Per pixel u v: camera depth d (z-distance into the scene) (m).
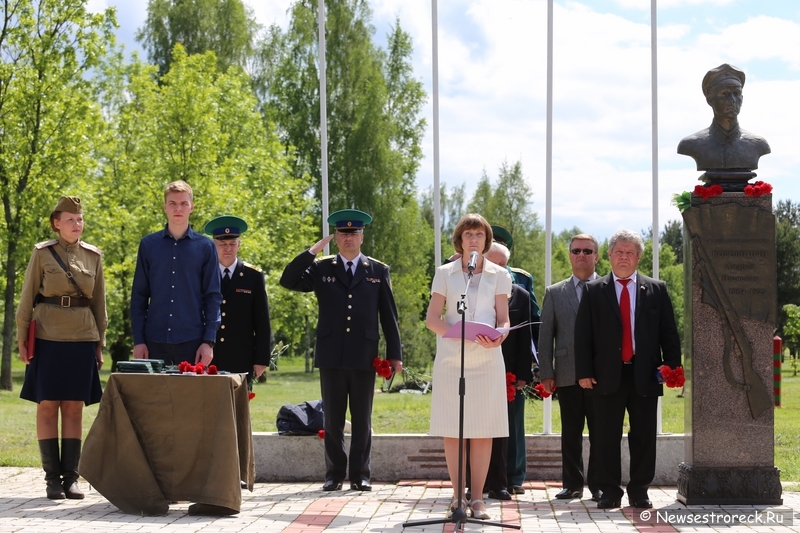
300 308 29.83
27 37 22.64
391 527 6.09
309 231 30.45
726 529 6.10
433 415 6.53
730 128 7.23
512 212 44.62
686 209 7.16
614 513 6.73
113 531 5.66
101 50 23.38
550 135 8.69
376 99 32.22
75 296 7.32
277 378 34.38
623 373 6.95
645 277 7.13
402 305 32.06
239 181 26.34
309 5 33.69
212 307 7.39
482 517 6.31
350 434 8.62
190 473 6.52
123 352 32.84
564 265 48.88
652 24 8.66
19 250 22.95
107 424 6.50
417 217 35.62
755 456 7.03
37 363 7.21
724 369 7.05
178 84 25.44
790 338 37.72
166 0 36.78
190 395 6.54
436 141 8.82
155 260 7.36
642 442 6.95
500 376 6.50
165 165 25.31
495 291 6.58
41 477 8.50
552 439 8.55
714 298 7.07
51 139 23.03
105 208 27.38
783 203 49.84
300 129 32.66
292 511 6.73
